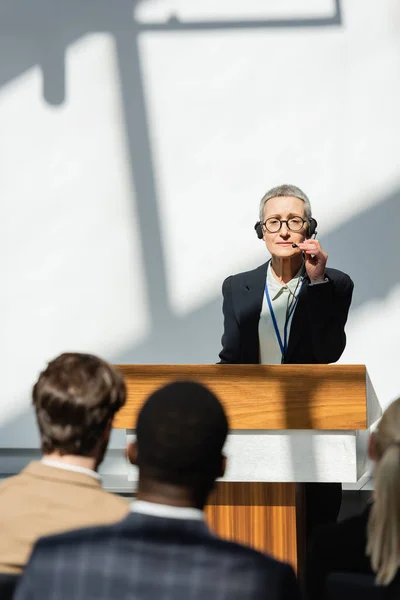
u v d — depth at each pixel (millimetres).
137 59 11609
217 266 11586
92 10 11641
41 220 11781
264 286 7312
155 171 11625
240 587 2844
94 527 2990
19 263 11805
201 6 11500
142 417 3094
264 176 11477
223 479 6055
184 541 2904
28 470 3896
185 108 11570
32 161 11758
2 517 3771
